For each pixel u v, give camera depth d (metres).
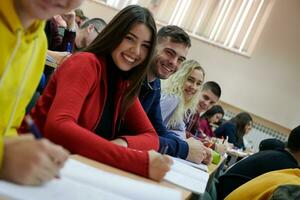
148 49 1.28
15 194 0.57
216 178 2.16
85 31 2.91
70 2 0.76
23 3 0.76
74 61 1.15
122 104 1.32
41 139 0.67
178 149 1.59
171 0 6.82
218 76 6.92
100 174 0.83
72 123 0.99
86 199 0.66
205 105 3.27
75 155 0.93
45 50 1.00
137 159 0.98
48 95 1.14
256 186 1.56
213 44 6.85
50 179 0.66
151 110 1.86
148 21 1.25
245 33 6.79
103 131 1.27
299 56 6.64
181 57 1.89
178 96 2.38
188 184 1.09
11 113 0.91
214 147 2.80
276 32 6.68
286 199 1.24
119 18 1.23
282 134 6.75
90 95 1.17
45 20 0.85
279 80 6.75
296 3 6.57
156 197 0.82
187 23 6.85
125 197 0.75
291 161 2.05
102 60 1.22
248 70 6.83
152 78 1.83
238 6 6.71
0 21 0.75
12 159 0.61
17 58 0.83
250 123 5.63
